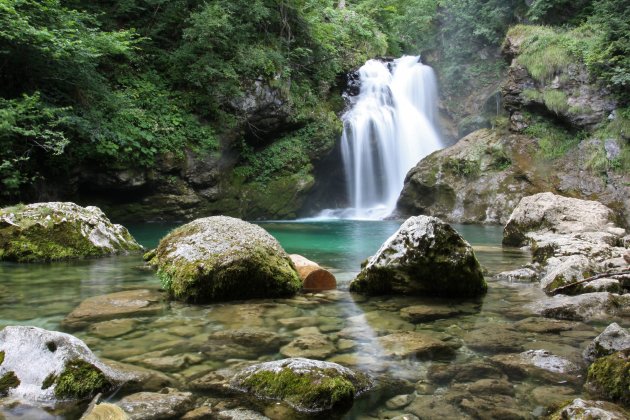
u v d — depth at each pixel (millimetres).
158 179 13758
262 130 16250
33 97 10109
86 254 7320
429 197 16062
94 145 12305
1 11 9922
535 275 5945
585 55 14680
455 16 21516
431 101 22000
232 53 15164
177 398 2430
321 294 5031
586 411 2086
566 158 14539
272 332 3617
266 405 2379
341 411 2334
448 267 4852
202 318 4008
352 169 18969
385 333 3623
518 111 16078
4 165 9812
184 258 4863
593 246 6625
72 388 2422
